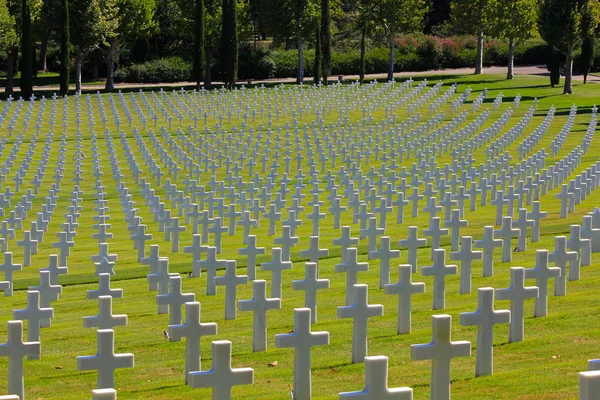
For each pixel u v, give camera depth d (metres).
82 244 24.05
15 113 56.44
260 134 46.19
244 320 14.18
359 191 28.69
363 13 83.25
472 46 95.00
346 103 59.25
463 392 10.18
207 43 84.62
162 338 13.41
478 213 25.70
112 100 59.94
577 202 26.59
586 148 41.44
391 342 12.48
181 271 19.09
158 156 43.78
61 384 11.50
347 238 17.36
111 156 40.44
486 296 10.62
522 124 48.91
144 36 86.25
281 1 85.38
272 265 14.95
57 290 14.62
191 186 30.08
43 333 14.21
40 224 24.77
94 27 76.81
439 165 38.31
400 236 22.33
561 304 14.23
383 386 7.93
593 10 68.62
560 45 69.12
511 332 12.12
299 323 9.69
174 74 87.94
